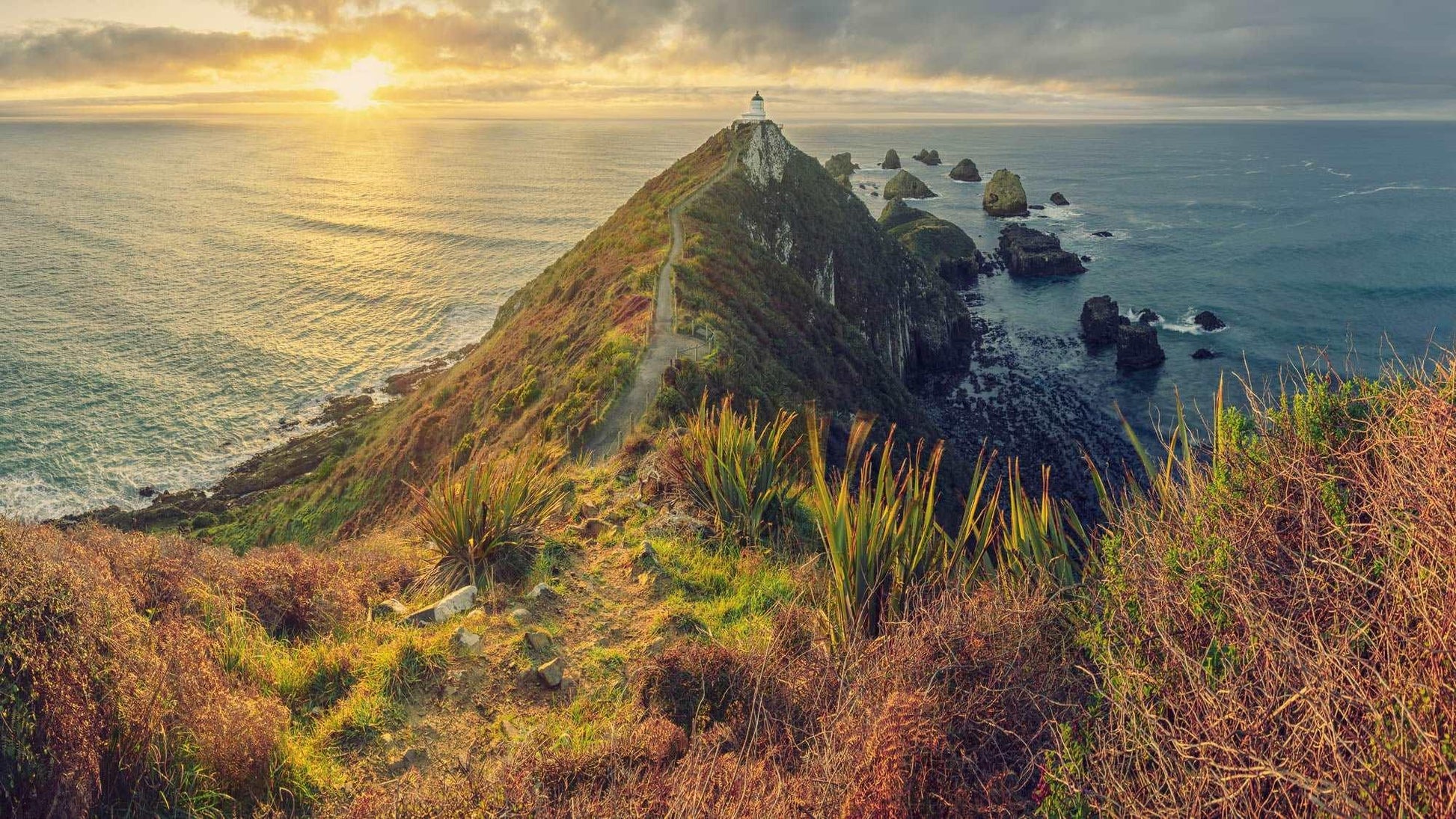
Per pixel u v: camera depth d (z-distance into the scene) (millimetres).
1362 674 2312
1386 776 1979
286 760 4855
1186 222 123688
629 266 35688
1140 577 3559
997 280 86812
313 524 32469
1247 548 3141
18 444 53938
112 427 57188
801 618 6074
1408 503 2568
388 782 4910
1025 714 3648
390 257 128500
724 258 37781
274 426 58125
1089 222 124750
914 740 3469
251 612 7227
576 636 6906
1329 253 94812
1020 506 5363
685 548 8555
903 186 152875
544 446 17562
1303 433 3629
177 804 4340
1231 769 2232
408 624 7188
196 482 49156
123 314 89438
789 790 3838
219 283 106938
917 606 5062
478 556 8203
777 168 63625
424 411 35062
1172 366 56250
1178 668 2863
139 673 4742
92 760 4078
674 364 20109
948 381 56969
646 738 4824
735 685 5160
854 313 57188
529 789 4355
